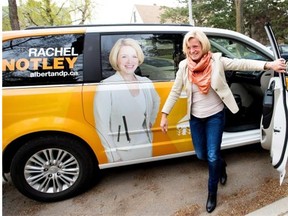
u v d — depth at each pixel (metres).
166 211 2.51
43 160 2.67
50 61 2.53
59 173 2.73
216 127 2.28
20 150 2.57
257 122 3.34
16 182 2.64
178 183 2.93
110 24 2.71
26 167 2.63
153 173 3.18
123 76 2.64
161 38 2.75
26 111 2.47
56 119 2.52
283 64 2.07
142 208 2.58
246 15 18.84
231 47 3.08
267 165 3.08
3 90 2.45
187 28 2.84
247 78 3.43
